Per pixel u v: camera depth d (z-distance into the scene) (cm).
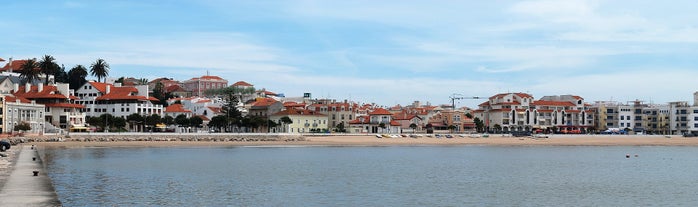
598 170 10044
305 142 19088
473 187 7494
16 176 6912
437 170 9644
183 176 8325
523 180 8362
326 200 6312
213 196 6488
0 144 12125
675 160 12738
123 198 6175
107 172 8656
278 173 8894
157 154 12812
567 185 7838
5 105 17862
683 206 6206
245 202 6134
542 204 6266
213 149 15200
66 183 7275
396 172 9225
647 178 8788
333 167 10006
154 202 5994
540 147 18225
